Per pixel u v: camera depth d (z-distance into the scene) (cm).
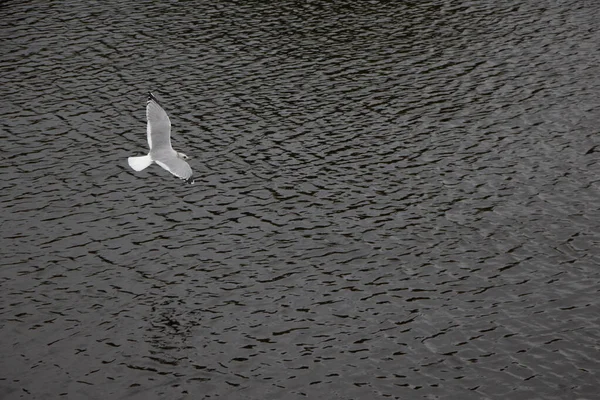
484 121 5097
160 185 4497
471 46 6056
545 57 5881
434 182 4509
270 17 6494
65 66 5691
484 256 3928
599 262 3869
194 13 6544
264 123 5062
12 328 3459
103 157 4722
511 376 3178
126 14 6506
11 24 6275
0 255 3916
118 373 3231
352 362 3278
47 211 4256
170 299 3662
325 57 5869
